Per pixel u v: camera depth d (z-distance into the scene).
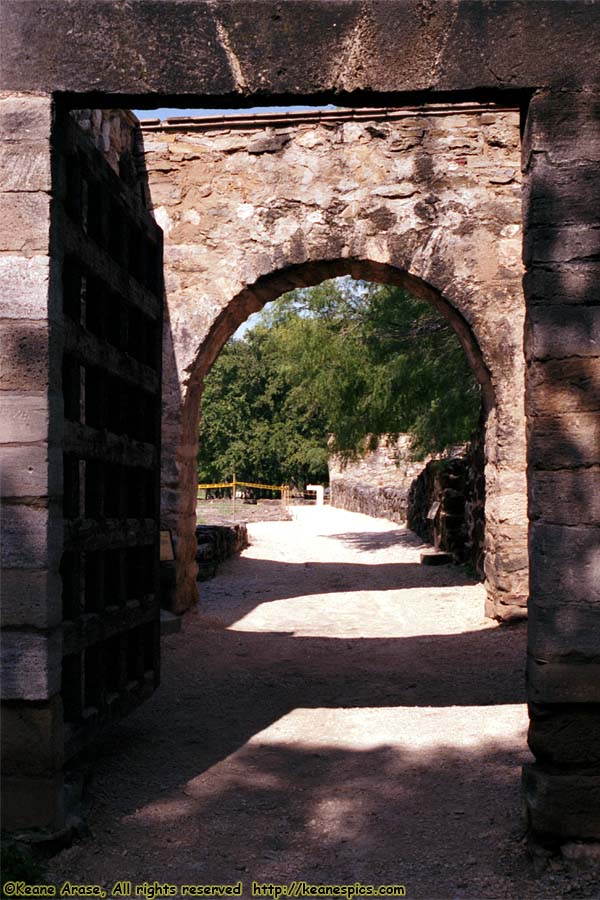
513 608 7.99
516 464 8.09
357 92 3.26
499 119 8.32
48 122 3.24
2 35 3.26
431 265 8.31
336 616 8.84
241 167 8.55
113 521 4.07
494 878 3.01
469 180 8.32
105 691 4.00
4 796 3.16
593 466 3.18
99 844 3.31
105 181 3.96
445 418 11.59
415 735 4.69
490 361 8.23
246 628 8.12
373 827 3.49
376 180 8.39
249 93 3.27
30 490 3.17
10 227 3.22
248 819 3.59
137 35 3.26
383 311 11.89
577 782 3.11
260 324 14.10
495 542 8.20
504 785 3.88
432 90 3.25
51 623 3.21
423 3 3.26
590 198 3.22
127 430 4.39
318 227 8.43
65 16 3.26
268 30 3.27
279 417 35.50
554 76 3.23
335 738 4.69
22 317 3.21
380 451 25.61
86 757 4.37
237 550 14.31
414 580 11.30
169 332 8.55
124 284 4.25
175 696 5.60
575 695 3.14
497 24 3.25
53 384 3.26
